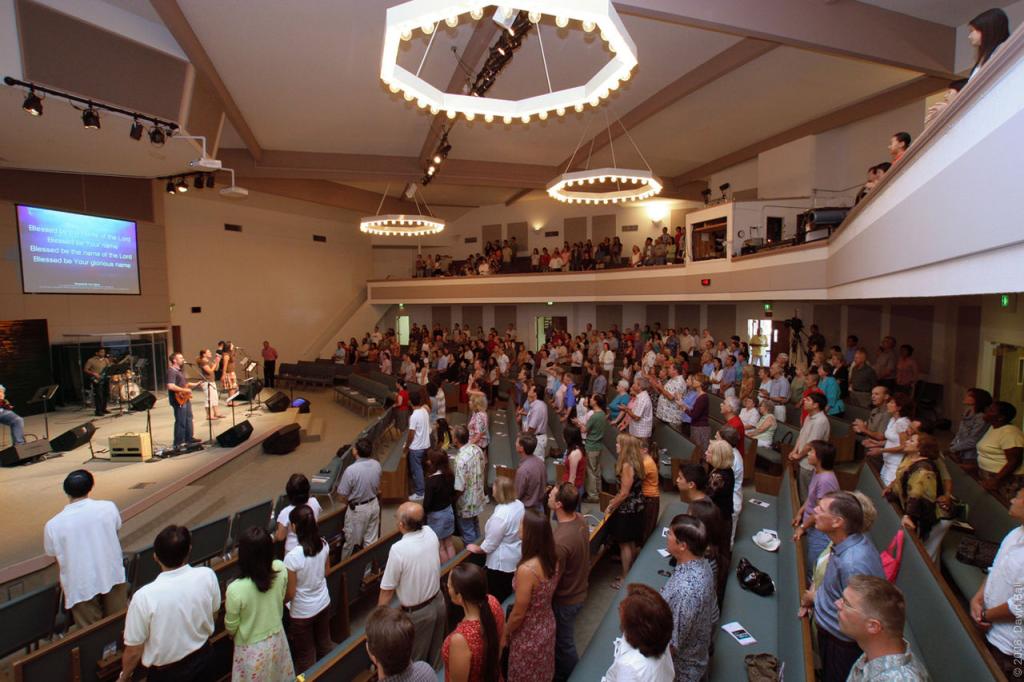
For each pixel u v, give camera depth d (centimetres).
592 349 1576
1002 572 254
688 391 866
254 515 550
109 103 711
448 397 1393
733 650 335
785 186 1288
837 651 260
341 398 1620
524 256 2348
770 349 1463
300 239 2073
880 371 922
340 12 727
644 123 1218
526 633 292
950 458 537
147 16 702
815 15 735
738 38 855
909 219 393
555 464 744
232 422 1103
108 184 1362
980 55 331
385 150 1434
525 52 885
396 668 214
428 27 383
